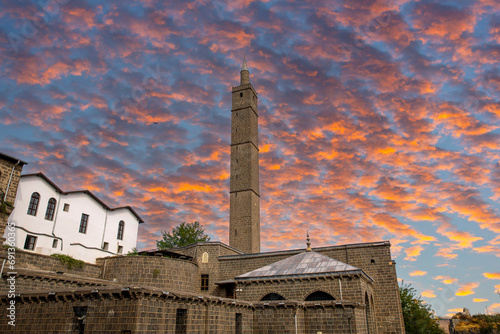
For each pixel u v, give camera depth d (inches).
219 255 1956.2
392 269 1664.6
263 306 1237.1
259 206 2726.4
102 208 1993.1
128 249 2140.7
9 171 1333.7
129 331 799.7
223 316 1108.5
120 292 830.5
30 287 1186.0
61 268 1510.8
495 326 3422.7
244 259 1895.9
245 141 2753.4
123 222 2144.4
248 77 3004.4
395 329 1571.1
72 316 896.3
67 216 1745.8
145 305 832.3
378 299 1642.5
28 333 933.8
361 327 1221.7
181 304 952.9
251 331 1229.1
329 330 1170.6
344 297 1343.5
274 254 1850.4
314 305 1211.2
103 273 1712.6
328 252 1802.4
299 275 1434.5
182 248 2103.8
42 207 1612.9
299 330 1184.8
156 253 1847.9
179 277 1737.2
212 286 1882.4
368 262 1713.8
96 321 848.9
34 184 1588.3
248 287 1505.9
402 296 2229.3
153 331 841.5
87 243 1839.3
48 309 933.2
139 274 1654.8
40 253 1529.3
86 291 877.2
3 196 1290.6
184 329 953.5
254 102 2957.7
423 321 2140.7
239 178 2667.3
